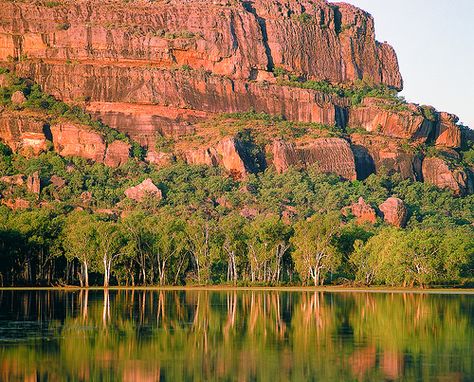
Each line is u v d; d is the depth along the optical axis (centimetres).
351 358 9819
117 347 10388
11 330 11650
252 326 12338
